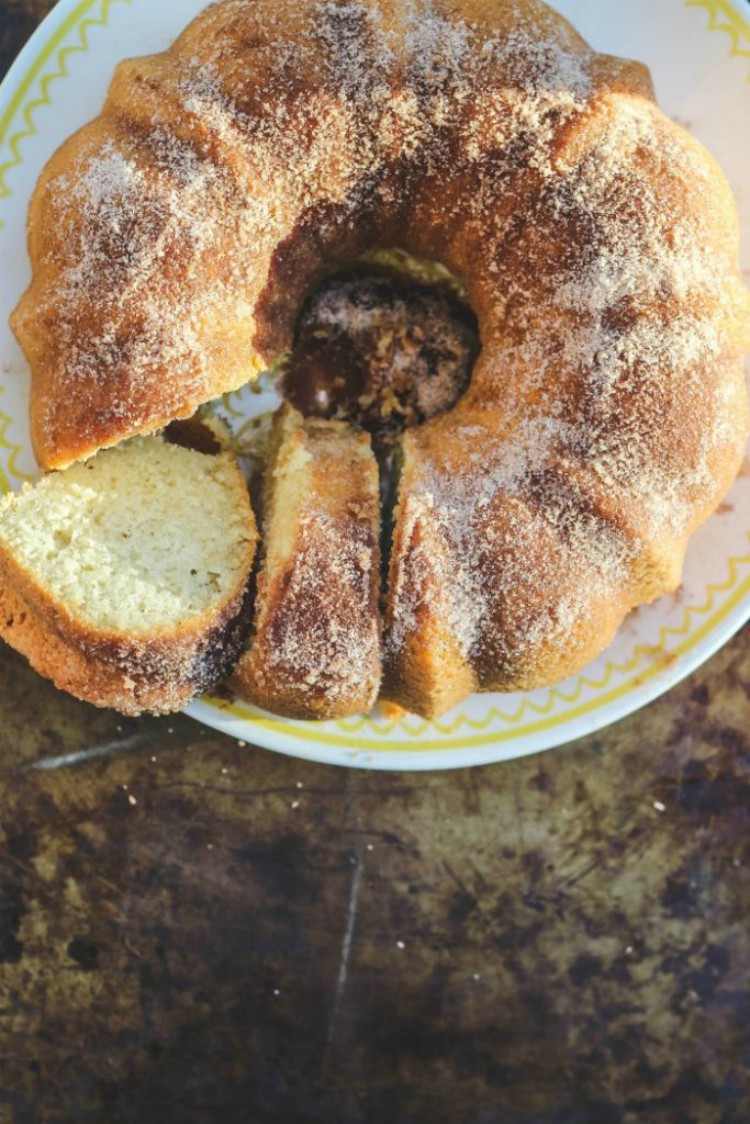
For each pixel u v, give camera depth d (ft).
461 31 2.42
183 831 2.68
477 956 2.70
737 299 2.43
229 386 2.42
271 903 2.69
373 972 2.70
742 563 2.55
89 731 2.67
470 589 2.43
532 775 2.68
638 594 2.48
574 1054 2.71
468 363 2.59
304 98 2.40
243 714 2.55
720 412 2.42
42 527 2.47
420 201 2.46
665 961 2.70
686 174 2.41
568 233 2.40
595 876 2.69
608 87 2.41
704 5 2.52
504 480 2.43
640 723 2.68
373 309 2.59
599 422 2.40
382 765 2.56
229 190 2.39
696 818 2.68
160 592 2.46
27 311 2.45
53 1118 2.71
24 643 2.50
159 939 2.69
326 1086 2.71
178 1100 2.71
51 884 2.68
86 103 2.53
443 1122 2.71
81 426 2.40
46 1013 2.70
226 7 2.44
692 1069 2.71
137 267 2.38
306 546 2.41
